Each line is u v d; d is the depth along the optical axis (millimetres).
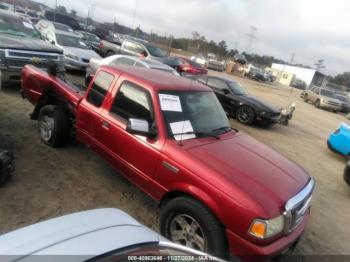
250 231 2875
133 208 4344
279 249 2990
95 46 20422
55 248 1950
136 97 4023
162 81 4203
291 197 3191
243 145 4012
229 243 3000
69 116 5418
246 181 3152
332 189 6961
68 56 12273
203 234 3139
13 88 8711
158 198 3637
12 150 5191
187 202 3242
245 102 11609
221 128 4289
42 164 4973
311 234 4766
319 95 26344
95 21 46531
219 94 12203
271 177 3383
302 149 9992
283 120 13281
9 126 6137
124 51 17641
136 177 3887
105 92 4449
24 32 9438
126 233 2258
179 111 3924
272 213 2914
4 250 1958
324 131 14578
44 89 5508
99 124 4402
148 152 3693
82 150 5730
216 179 3109
